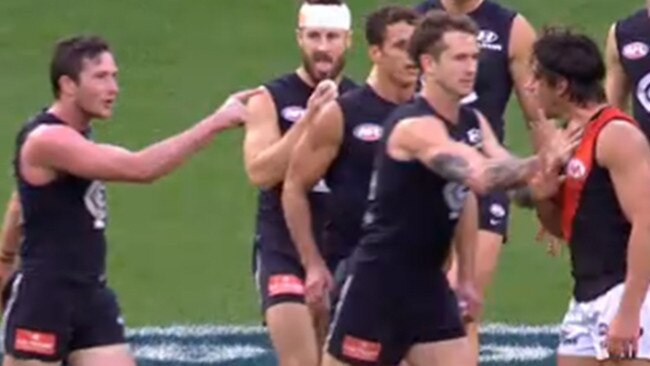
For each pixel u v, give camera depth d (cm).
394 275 3172
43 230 3344
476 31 3178
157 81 6228
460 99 3216
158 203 5522
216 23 6606
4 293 3466
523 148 5741
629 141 3106
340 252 3628
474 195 3325
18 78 6269
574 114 3175
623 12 6562
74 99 3344
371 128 3547
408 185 3114
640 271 3098
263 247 3753
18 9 6688
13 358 3372
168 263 5178
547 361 4494
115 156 3272
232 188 5588
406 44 3469
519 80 4116
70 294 3356
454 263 3544
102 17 6638
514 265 5184
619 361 3166
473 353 3378
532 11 6581
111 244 5269
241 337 4681
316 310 3566
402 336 3200
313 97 3544
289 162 3588
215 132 3297
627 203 3102
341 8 3794
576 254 3203
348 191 3581
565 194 3184
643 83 3947
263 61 6353
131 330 4712
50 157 3288
